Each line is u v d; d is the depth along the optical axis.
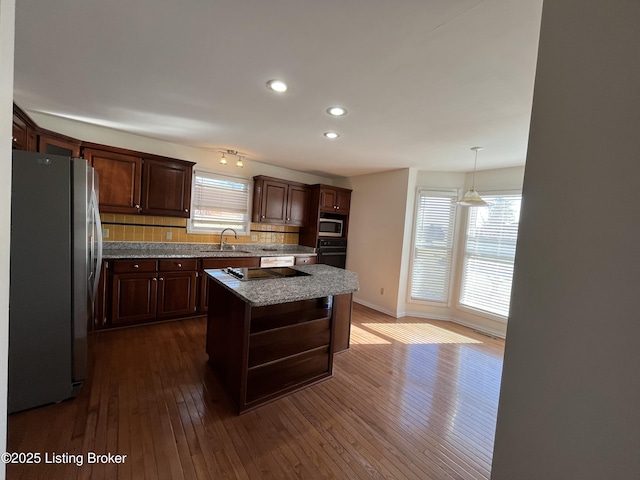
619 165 0.75
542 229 0.91
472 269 4.14
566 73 0.85
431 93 1.93
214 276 2.42
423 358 2.98
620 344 0.76
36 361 1.84
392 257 4.47
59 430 1.68
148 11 1.30
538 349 0.92
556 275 0.88
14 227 1.76
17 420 1.75
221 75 1.86
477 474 1.57
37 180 1.82
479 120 2.32
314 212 4.93
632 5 0.73
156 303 3.36
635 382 0.73
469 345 3.40
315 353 2.41
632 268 0.73
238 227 4.50
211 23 1.37
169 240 3.89
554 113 0.88
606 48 0.78
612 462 0.77
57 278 1.89
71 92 2.22
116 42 1.55
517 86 1.78
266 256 4.18
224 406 2.00
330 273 2.84
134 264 3.20
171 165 3.55
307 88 1.96
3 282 0.66
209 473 1.47
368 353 3.04
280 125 2.74
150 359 2.59
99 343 2.85
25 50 1.64
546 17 0.90
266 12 1.27
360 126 2.62
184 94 2.16
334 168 4.64
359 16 1.26
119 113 2.65
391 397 2.24
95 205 2.26
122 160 3.21
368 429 1.87
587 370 0.81
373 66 1.66
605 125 0.78
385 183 4.62
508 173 3.81
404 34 1.37
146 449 1.59
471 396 2.31
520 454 0.96
